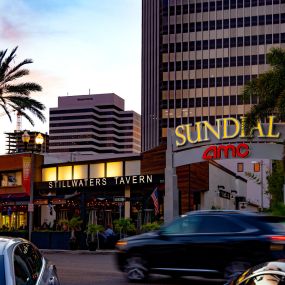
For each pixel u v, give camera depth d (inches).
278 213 1021.8
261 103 1344.7
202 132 1360.7
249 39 4434.1
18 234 1285.7
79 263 800.3
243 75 4399.6
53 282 246.8
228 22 4505.4
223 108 4407.0
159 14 4744.1
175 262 505.7
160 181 1524.4
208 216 498.9
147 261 522.3
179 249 503.5
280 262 251.8
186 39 4591.5
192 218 507.5
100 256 1003.9
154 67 4842.5
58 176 1785.2
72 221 1178.0
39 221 1758.1
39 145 1317.7
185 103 4522.6
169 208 1368.1
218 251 482.0
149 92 4963.1
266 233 466.0
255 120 1318.9
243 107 4343.0
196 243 494.6
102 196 1386.6
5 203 1707.7
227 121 1339.8
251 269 252.8
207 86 4485.7
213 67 4488.2
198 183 1704.0
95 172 1705.2
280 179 1736.0
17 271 212.1
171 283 530.9
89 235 1161.4
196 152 1362.0
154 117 4776.1
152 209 1389.0
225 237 481.4
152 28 4953.3
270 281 234.7
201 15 4576.8
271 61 1369.3
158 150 1544.0
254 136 1312.7
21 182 1793.8
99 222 1632.6
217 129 1343.5
